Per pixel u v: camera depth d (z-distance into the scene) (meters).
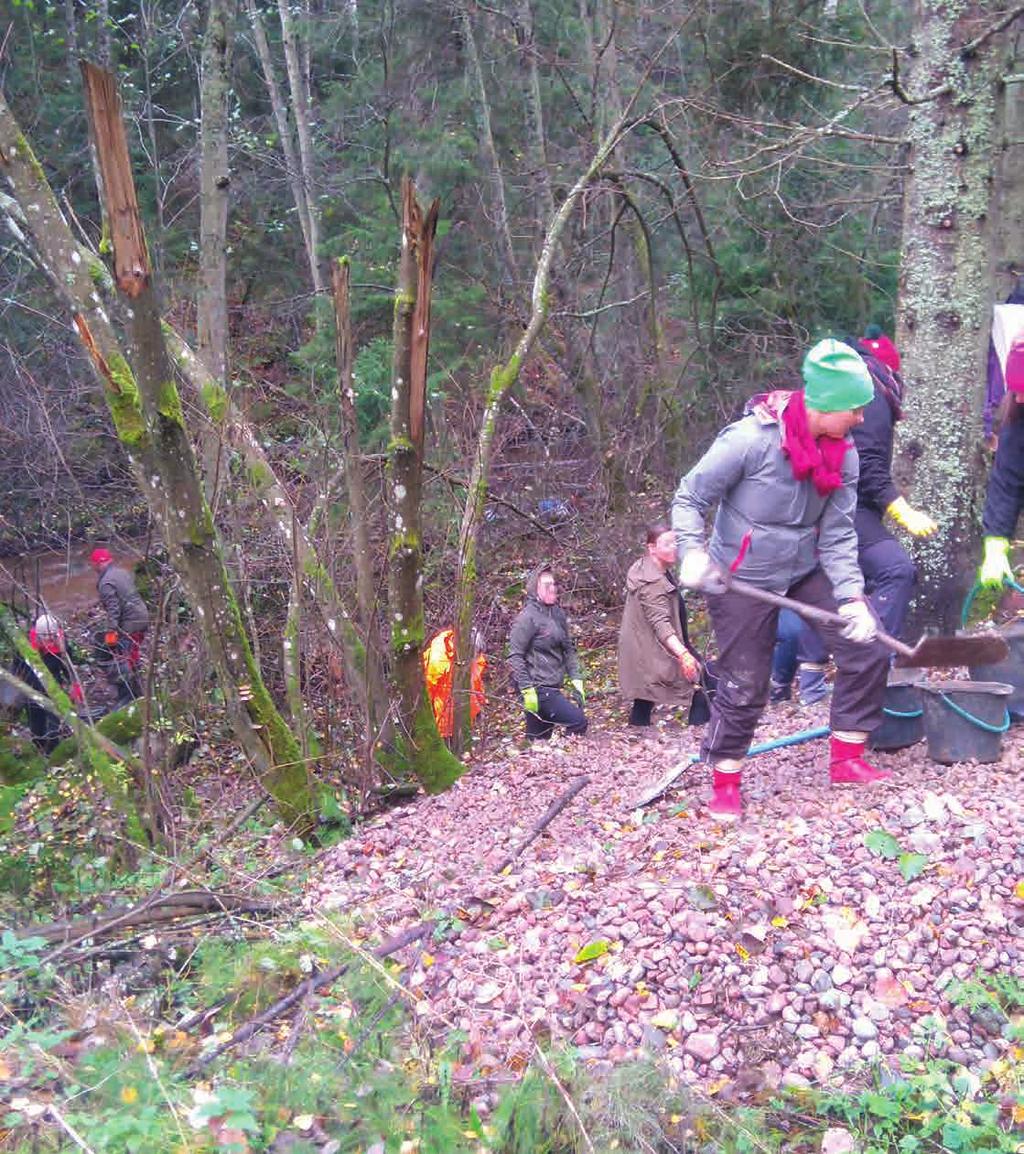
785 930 3.64
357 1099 3.13
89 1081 3.15
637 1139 2.95
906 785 4.48
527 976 3.66
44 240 4.86
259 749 5.46
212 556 5.15
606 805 4.99
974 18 5.72
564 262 12.23
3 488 9.34
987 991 3.35
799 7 11.40
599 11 13.70
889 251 13.00
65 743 8.27
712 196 12.52
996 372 6.73
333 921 4.11
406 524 5.50
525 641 7.54
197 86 17.62
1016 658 5.14
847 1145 2.93
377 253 13.27
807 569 4.27
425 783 5.90
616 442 11.30
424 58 14.86
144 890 4.93
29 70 15.78
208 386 6.01
